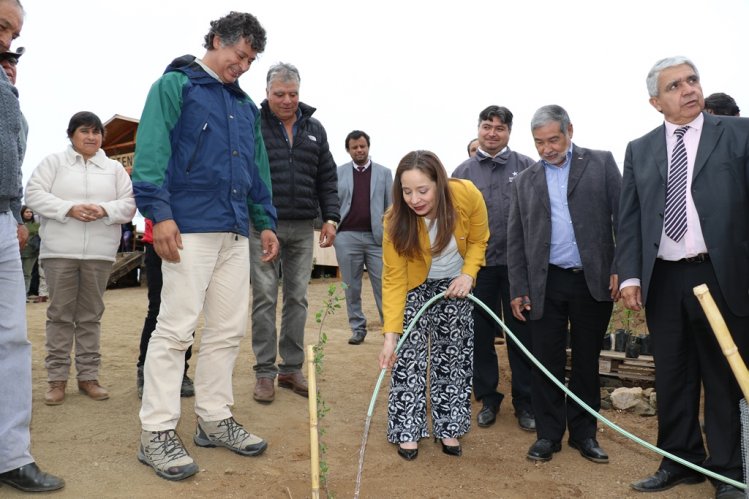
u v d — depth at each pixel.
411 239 3.60
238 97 3.78
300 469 3.55
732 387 3.31
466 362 3.96
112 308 9.31
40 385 4.84
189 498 3.09
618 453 4.06
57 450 3.57
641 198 3.54
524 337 4.58
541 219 3.95
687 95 3.32
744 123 3.33
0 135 2.94
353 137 6.76
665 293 3.48
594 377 3.96
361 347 6.82
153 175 3.31
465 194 3.76
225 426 3.72
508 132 4.91
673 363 3.47
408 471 3.65
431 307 3.90
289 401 4.77
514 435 4.39
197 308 3.45
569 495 3.40
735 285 3.22
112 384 4.98
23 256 9.78
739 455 3.29
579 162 3.96
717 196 3.25
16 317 3.08
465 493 3.37
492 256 4.69
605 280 3.81
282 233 4.73
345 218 6.92
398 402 3.87
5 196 3.01
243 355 6.18
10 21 3.10
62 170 4.40
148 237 4.49
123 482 3.22
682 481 3.54
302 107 4.96
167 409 3.39
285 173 4.70
